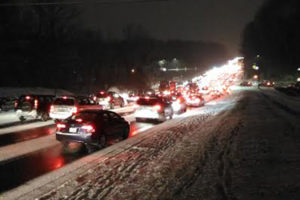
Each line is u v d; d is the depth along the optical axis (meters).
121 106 40.16
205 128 18.78
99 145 13.69
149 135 16.67
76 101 22.27
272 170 9.46
